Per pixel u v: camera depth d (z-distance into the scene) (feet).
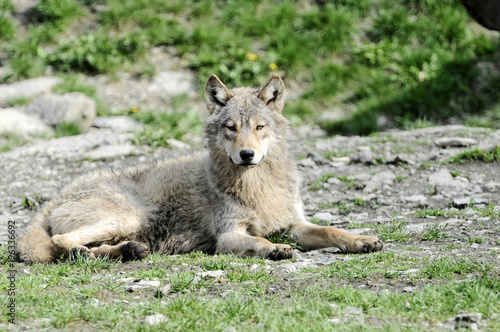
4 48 71.72
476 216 31.55
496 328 15.58
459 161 44.09
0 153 52.95
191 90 67.82
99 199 27.89
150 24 75.51
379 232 29.55
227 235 26.96
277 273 22.26
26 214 40.01
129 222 27.63
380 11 75.72
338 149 49.62
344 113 65.31
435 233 27.55
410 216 34.09
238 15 75.41
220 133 27.71
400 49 71.26
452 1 76.69
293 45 70.54
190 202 28.99
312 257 26.22
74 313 17.44
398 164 45.14
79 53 70.28
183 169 29.84
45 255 25.95
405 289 19.27
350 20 73.82
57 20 75.15
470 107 64.49
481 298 17.40
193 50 72.02
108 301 19.21
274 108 28.99
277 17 75.00
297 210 28.86
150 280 21.74
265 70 68.69
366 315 17.22
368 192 40.55
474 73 67.15
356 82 68.69
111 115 63.46
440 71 67.56
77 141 54.44
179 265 24.34
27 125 58.80
